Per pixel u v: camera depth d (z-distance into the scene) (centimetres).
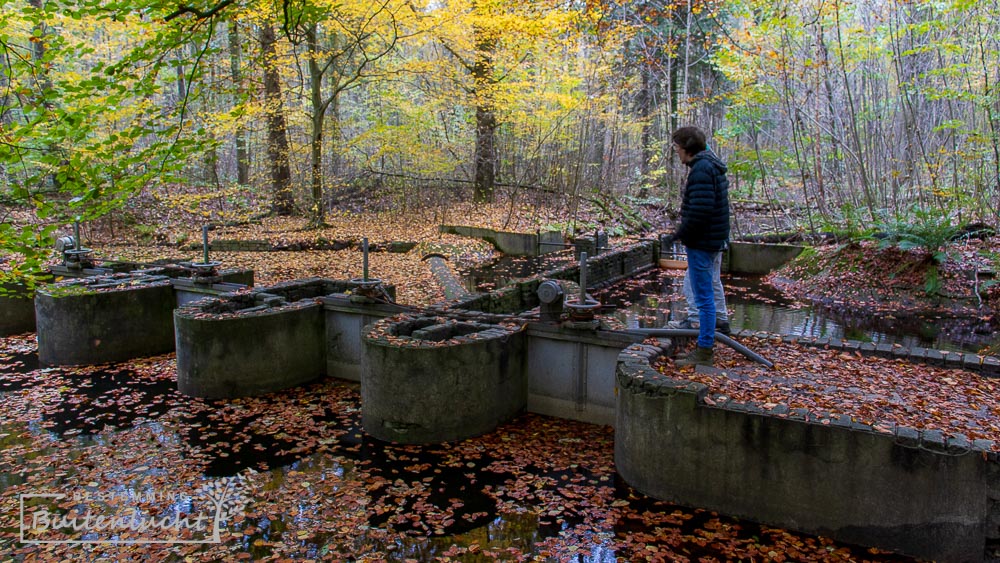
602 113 1797
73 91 400
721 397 407
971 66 1054
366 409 539
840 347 523
